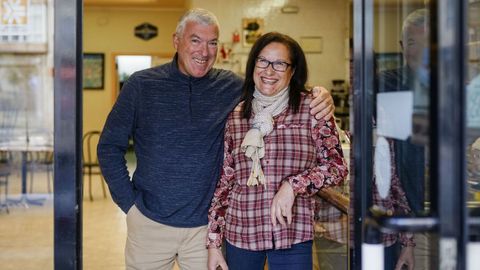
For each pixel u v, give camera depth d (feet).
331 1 22.38
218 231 7.13
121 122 7.44
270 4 22.39
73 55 6.23
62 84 6.25
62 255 6.34
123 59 38.55
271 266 6.76
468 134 4.28
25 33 6.41
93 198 24.86
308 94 6.84
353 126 5.30
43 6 6.39
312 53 22.41
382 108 4.93
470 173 4.76
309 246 6.78
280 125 6.70
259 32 22.34
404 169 4.66
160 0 32.17
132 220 7.55
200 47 7.23
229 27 22.35
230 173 7.06
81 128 6.38
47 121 6.51
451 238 3.53
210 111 7.41
